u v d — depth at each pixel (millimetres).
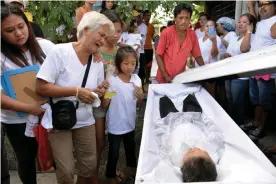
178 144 2035
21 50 2029
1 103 1807
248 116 4203
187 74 3314
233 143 2002
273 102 3723
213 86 4059
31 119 1986
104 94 2291
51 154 2154
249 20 3615
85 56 2018
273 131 3736
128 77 2627
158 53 3486
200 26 5930
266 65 1992
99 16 1919
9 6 1923
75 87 1952
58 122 1936
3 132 1977
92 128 2199
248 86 3732
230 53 3855
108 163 2676
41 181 2850
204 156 1679
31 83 1985
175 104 3002
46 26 4512
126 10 5379
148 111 2582
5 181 1867
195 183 1438
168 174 1587
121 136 2760
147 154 1765
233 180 1527
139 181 1485
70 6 4457
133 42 4625
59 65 1949
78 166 2266
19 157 2160
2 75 1932
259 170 1604
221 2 8555
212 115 2611
